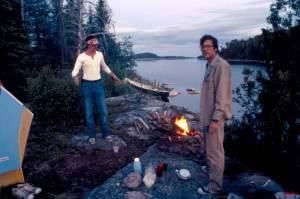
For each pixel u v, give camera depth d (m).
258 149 3.49
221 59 2.39
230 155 3.68
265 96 3.39
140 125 5.38
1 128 2.76
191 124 5.68
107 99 9.00
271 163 3.19
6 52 11.43
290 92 3.09
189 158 3.70
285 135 3.24
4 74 11.29
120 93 12.54
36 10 24.45
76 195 2.88
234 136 4.11
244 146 3.61
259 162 3.29
